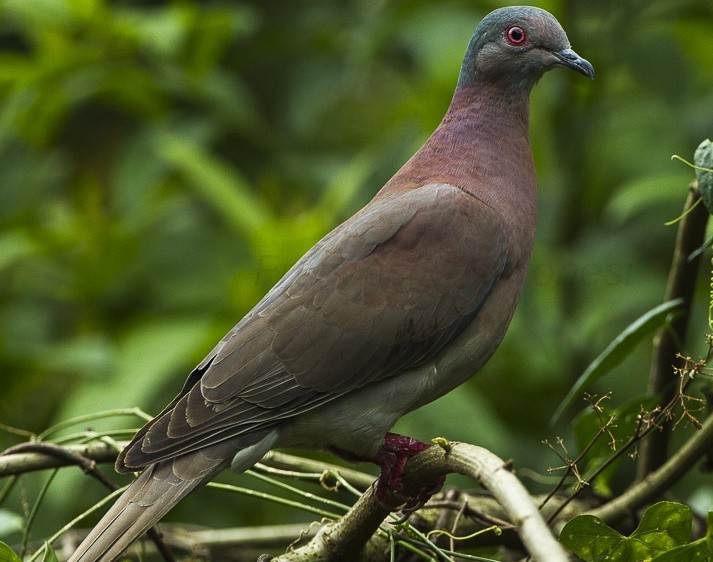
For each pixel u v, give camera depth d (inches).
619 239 431.2
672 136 450.0
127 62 477.1
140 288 453.4
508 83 335.9
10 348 421.7
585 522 251.6
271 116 526.3
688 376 269.7
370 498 267.7
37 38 491.8
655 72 441.1
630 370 431.8
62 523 391.9
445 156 328.8
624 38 444.8
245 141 494.9
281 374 293.6
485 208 314.2
